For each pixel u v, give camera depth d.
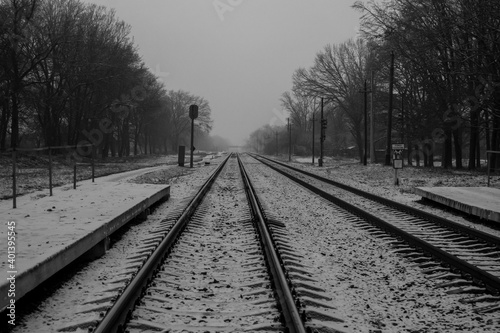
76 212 9.52
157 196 13.87
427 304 5.58
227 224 10.96
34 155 38.00
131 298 5.19
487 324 4.99
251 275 6.59
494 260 7.83
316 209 13.89
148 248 7.96
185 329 4.61
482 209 11.62
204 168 39.25
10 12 34.16
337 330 4.61
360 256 7.99
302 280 6.28
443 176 27.75
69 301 5.46
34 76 42.09
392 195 18.88
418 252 8.05
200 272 6.75
